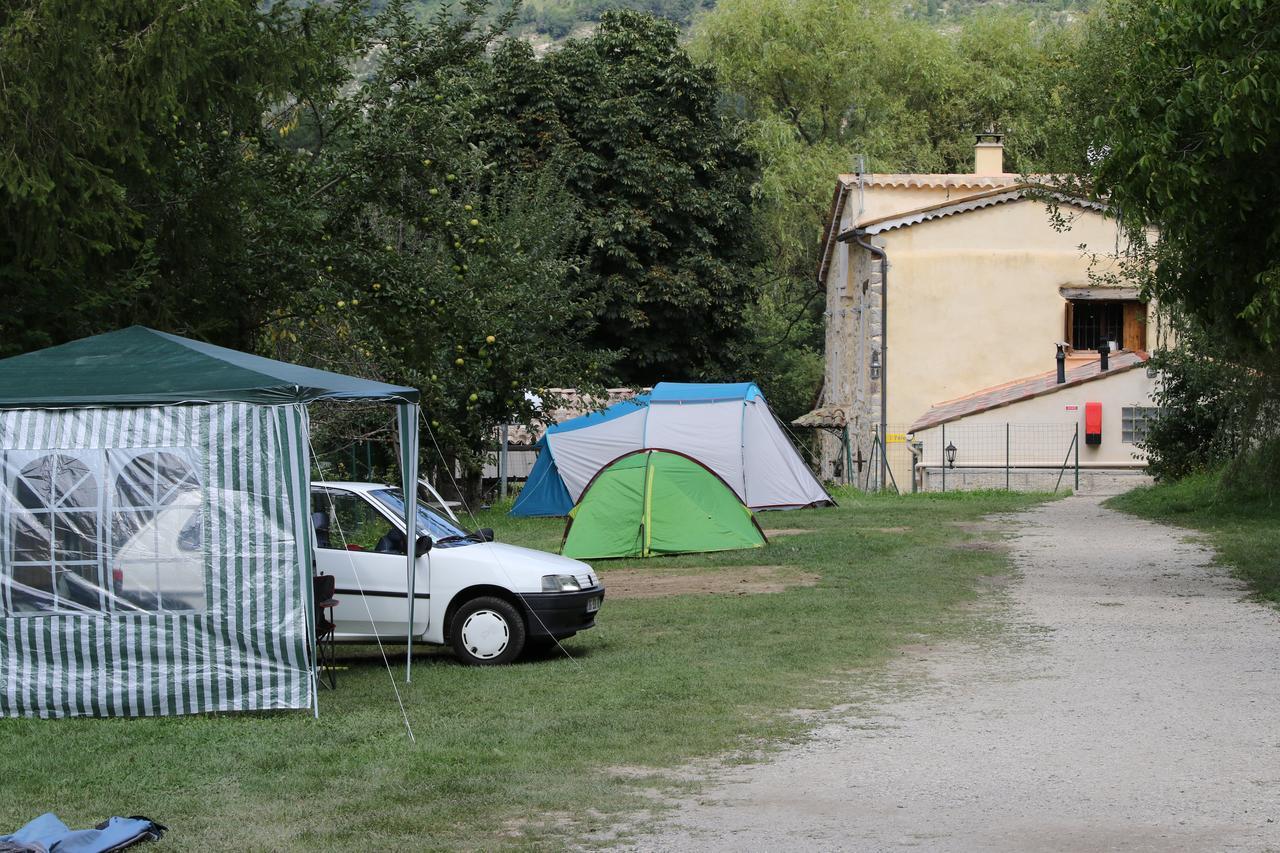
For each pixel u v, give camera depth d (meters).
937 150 48.50
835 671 10.97
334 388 9.89
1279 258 13.76
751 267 44.44
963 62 48.19
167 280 13.96
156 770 7.84
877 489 35.19
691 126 40.44
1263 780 7.29
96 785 7.53
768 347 53.81
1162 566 17.34
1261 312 13.55
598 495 20.81
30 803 7.20
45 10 10.45
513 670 11.25
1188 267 15.05
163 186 13.45
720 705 9.62
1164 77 13.61
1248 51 12.91
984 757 7.98
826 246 42.69
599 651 12.27
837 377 42.56
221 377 9.63
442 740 8.58
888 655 11.69
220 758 8.11
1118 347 35.75
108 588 9.39
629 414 29.59
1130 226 15.37
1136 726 8.73
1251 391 22.02
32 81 10.53
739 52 48.31
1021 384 35.06
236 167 14.11
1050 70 22.05
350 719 9.23
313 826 6.70
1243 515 22.58
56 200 10.87
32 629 9.34
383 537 11.84
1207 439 27.95
